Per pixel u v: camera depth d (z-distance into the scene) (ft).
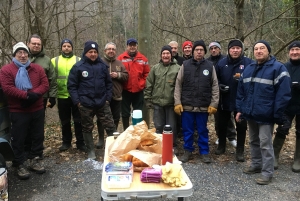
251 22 26.32
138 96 16.98
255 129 13.14
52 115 28.12
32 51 14.38
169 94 14.90
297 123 13.76
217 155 15.80
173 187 6.96
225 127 15.57
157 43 32.45
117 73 15.67
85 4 28.55
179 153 16.10
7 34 23.76
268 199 11.21
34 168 13.50
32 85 12.55
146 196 6.84
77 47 28.91
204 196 11.43
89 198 11.40
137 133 8.50
